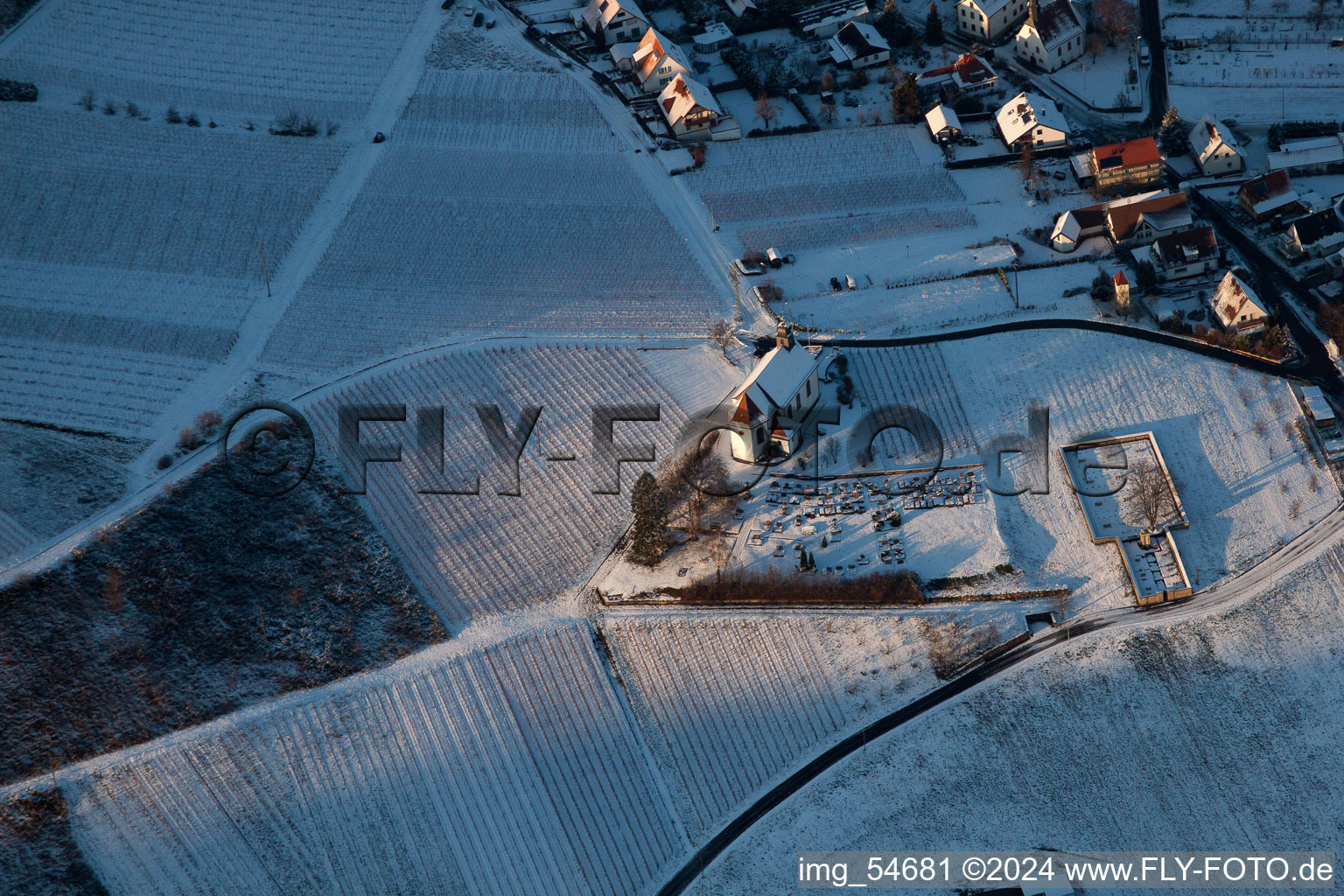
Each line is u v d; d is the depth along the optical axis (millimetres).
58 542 125500
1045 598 122062
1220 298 146000
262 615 121000
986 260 159375
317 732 113562
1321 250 153625
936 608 121000
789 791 111500
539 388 145375
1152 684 115375
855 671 117375
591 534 129625
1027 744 112188
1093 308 150625
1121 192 167250
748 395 130125
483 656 118562
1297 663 116000
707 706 116312
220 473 134375
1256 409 136875
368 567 126500
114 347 151750
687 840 110000
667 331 152375
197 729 112625
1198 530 127375
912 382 143250
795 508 129750
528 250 165875
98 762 109938
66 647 116500
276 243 167625
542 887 108125
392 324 155000
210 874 106562
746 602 121875
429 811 111000
